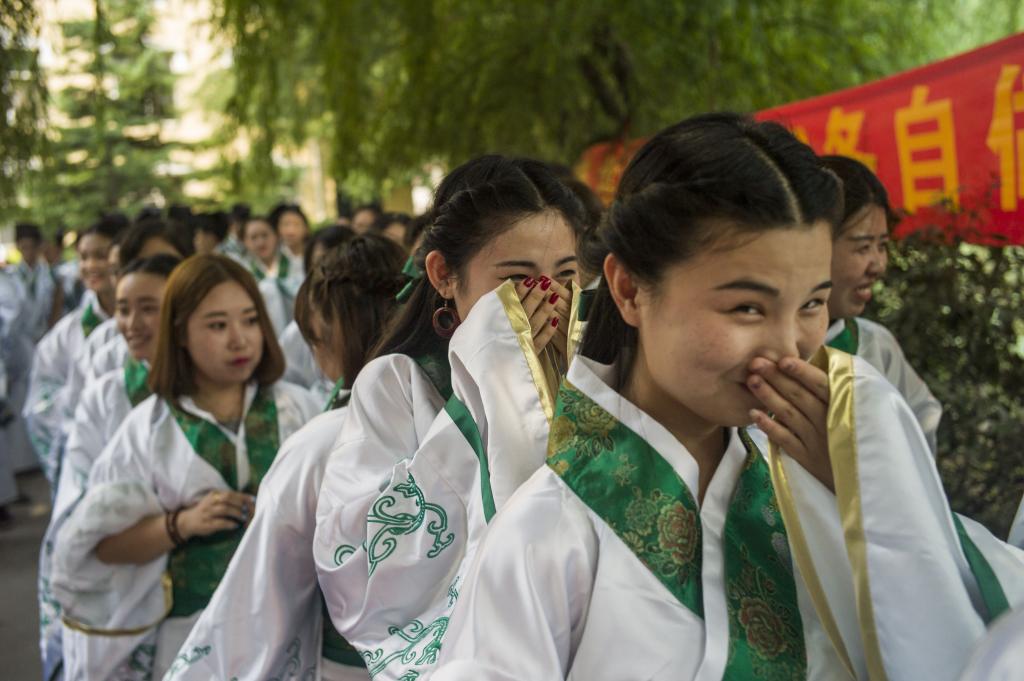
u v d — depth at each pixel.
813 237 0.95
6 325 7.03
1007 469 2.72
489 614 1.05
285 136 9.09
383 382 1.66
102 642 2.36
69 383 4.23
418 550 1.43
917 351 2.97
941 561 0.98
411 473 1.44
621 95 6.25
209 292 2.42
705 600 1.06
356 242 2.07
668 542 1.06
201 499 2.42
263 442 2.52
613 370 1.14
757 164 0.94
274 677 1.74
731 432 1.15
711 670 1.02
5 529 5.94
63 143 15.39
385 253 2.06
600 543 1.06
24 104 4.85
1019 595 1.03
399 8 6.53
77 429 2.98
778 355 0.97
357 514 1.56
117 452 2.51
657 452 1.09
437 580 1.44
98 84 5.73
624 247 1.02
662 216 0.97
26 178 5.15
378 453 1.62
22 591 4.88
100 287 4.66
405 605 1.46
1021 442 2.71
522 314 1.39
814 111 3.70
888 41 6.48
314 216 20.38
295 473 1.76
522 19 5.99
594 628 1.03
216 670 1.71
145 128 17.14
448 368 1.67
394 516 1.45
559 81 6.02
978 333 2.89
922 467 1.02
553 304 1.44
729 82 5.86
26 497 6.61
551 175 1.64
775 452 1.06
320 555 1.60
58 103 15.50
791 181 0.94
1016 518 1.31
